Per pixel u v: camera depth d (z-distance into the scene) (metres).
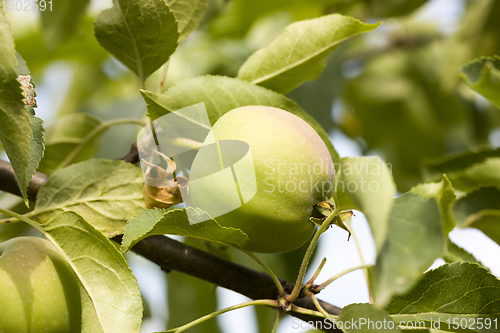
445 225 0.63
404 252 0.60
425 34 1.23
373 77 1.25
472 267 0.66
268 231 0.64
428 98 1.22
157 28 0.67
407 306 0.66
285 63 0.70
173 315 0.85
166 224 0.64
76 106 1.07
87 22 0.93
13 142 0.62
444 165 0.72
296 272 0.79
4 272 0.64
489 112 1.09
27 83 0.64
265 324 0.83
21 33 0.94
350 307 0.64
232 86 0.67
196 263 0.68
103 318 0.64
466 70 0.69
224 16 1.00
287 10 1.01
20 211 0.73
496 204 0.69
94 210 0.67
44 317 0.64
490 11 0.86
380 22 0.69
